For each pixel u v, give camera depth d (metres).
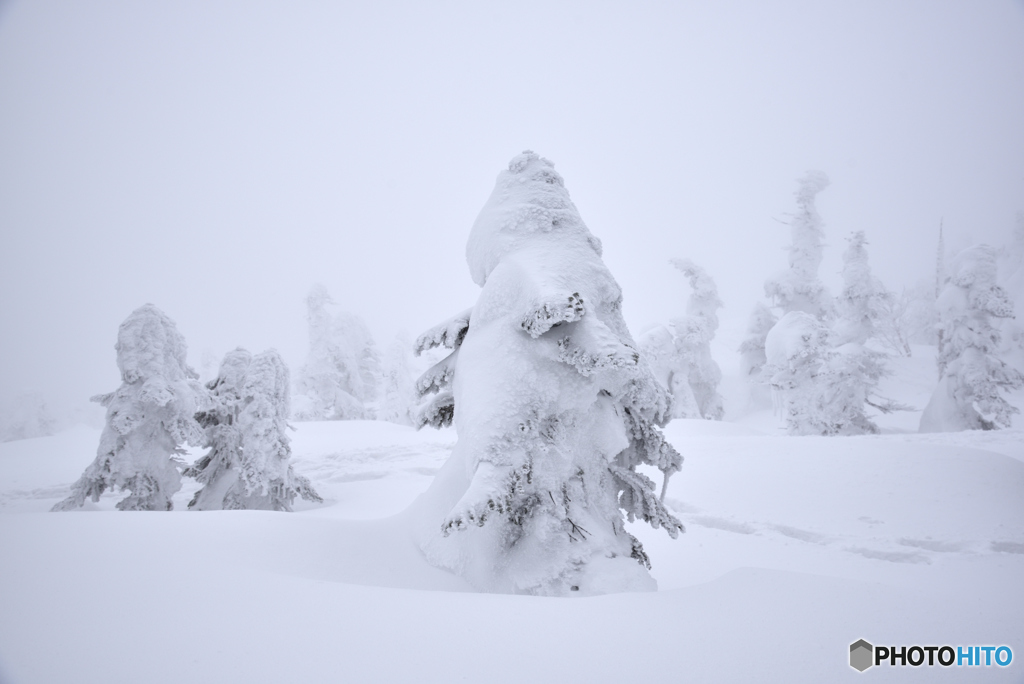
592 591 4.57
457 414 5.34
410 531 5.67
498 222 6.08
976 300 24.47
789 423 24.95
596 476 5.45
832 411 23.95
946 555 7.77
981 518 8.98
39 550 4.50
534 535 4.94
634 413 5.71
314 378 41.59
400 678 2.33
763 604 3.15
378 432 30.78
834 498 10.58
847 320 33.19
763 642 2.67
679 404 35.56
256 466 12.90
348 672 2.39
